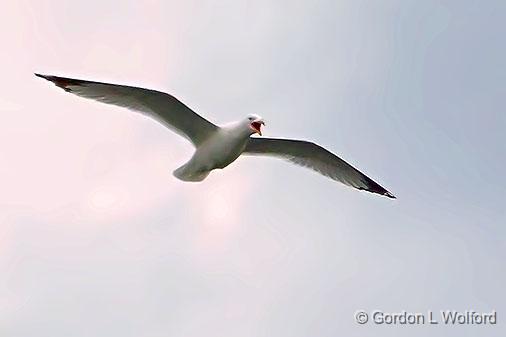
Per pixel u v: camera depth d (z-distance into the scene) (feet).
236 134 48.88
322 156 52.39
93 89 47.16
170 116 48.47
